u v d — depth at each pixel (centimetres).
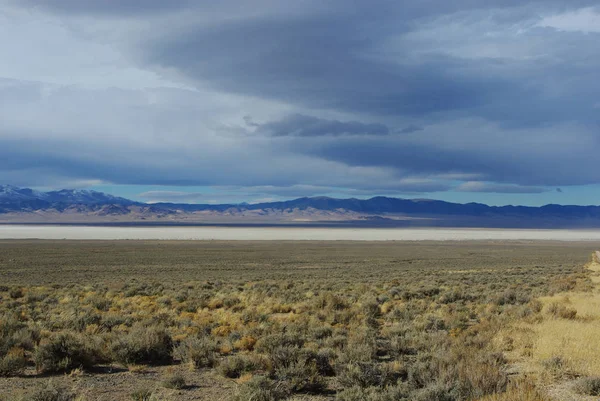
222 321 1733
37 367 1051
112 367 1103
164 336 1269
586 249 11544
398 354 1209
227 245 11481
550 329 1414
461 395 805
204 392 915
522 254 9156
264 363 1061
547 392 852
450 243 14388
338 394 862
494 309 2033
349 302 2347
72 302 2380
